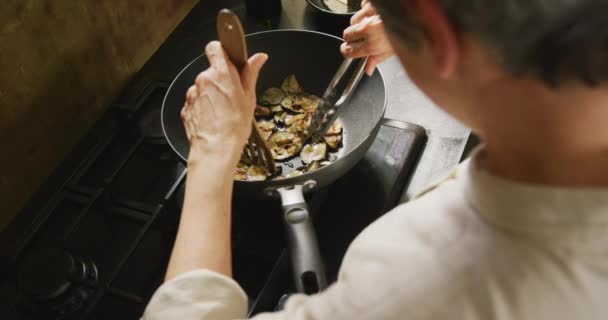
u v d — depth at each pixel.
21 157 0.85
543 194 0.28
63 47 0.86
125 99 0.99
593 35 0.22
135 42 1.00
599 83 0.24
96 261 0.78
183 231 0.51
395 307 0.31
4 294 0.77
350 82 0.79
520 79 0.25
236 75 0.60
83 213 0.80
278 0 1.07
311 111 0.94
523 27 0.23
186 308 0.46
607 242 0.28
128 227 0.82
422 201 0.35
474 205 0.31
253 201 0.82
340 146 0.89
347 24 1.02
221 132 0.57
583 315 0.29
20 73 0.81
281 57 0.95
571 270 0.28
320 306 0.35
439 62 0.27
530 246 0.29
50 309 0.72
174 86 0.84
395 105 0.92
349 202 0.79
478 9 0.23
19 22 0.78
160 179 0.86
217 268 0.49
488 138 0.29
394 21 0.28
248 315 0.69
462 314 0.30
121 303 0.74
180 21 1.10
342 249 0.76
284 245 0.76
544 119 0.26
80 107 0.93
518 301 0.29
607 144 0.27
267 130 0.93
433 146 0.86
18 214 0.88
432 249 0.31
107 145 0.89
